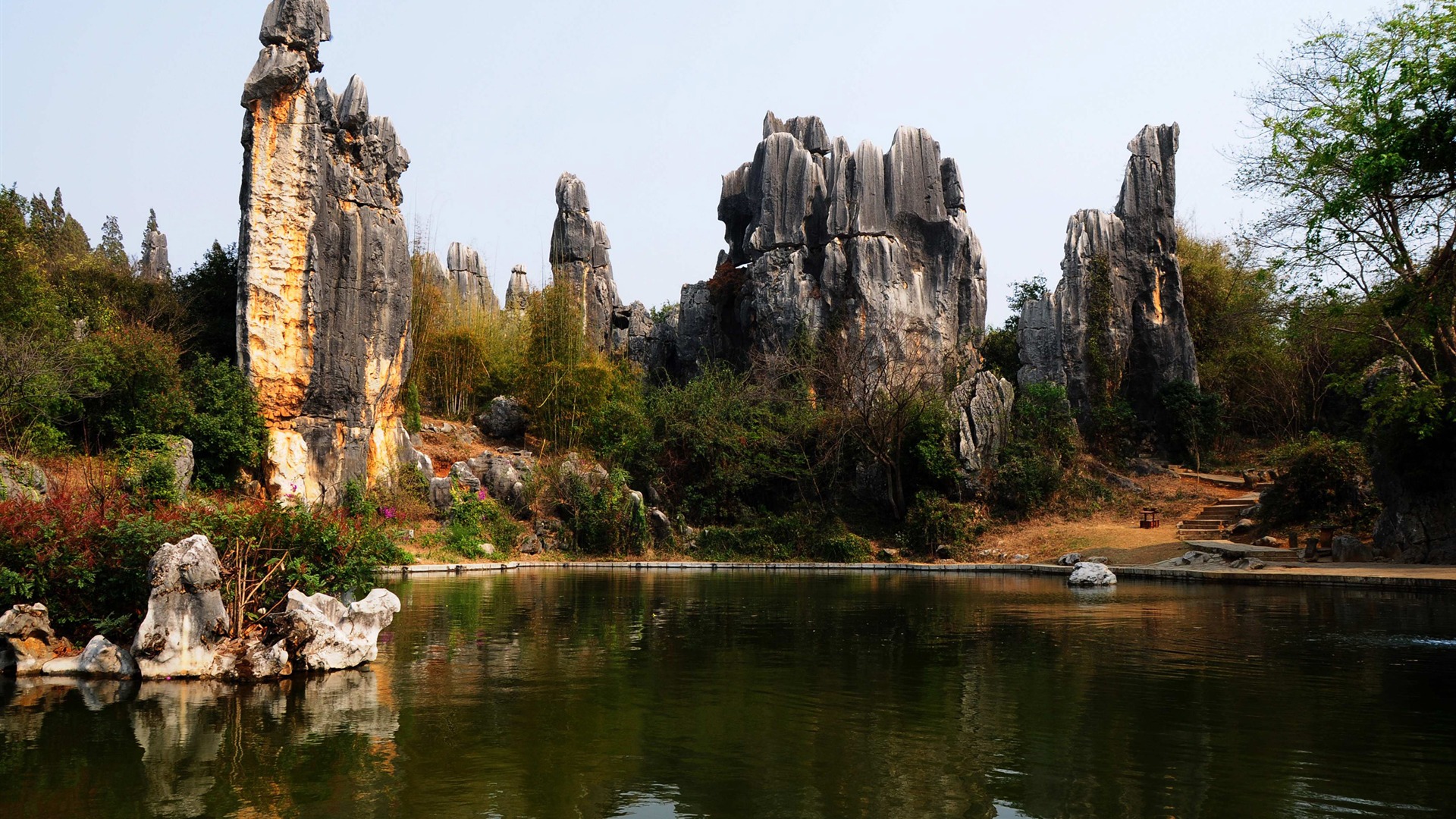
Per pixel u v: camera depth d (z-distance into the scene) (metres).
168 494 18.98
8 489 14.98
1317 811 5.45
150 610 9.21
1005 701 8.42
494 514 29.83
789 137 39.69
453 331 39.31
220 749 6.68
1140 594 18.94
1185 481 33.78
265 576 10.14
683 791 5.84
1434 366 21.03
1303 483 26.64
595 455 34.97
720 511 33.41
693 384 35.97
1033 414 34.06
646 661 10.55
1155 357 36.47
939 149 39.91
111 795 5.66
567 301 38.81
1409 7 16.59
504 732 7.25
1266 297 39.00
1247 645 11.70
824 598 18.44
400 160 31.62
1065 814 5.41
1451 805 5.55
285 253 26.89
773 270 38.69
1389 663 10.33
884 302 37.12
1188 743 6.95
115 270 33.31
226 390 25.62
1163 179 37.09
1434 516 21.58
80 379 22.39
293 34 26.95
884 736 7.19
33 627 9.55
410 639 12.30
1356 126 17.31
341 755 6.55
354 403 28.64
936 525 30.59
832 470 34.03
